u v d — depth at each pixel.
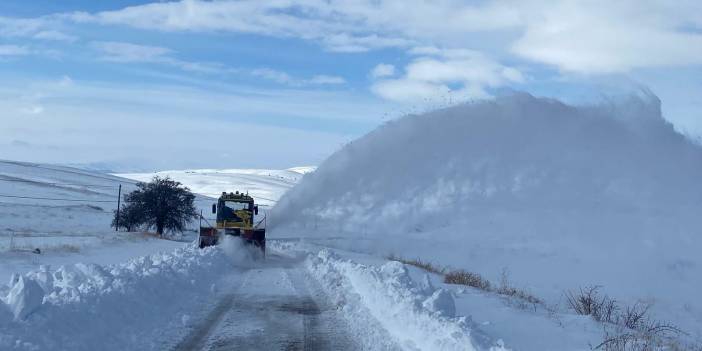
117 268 13.05
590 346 7.85
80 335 7.81
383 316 10.15
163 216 59.44
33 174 146.25
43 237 39.16
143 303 10.48
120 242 35.91
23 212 69.25
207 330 9.53
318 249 31.83
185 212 60.69
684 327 14.47
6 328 7.09
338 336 9.20
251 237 25.41
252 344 8.63
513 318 10.16
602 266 26.94
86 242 33.53
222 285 15.68
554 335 8.78
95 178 161.62
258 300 12.94
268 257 27.38
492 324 9.30
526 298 14.36
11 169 151.50
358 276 14.20
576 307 13.30
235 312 11.27
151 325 9.52
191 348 8.30
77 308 8.43
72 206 83.06
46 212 72.25
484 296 13.30
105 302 9.27
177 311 10.98
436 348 7.61
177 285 13.29
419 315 8.87
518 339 8.39
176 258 18.08
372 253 32.34
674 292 22.22
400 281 12.55
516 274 25.64
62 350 7.18
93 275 11.18
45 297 8.86
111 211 86.25
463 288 15.15
